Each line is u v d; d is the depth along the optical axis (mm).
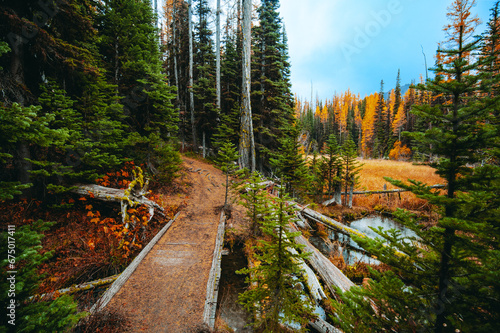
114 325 4578
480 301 2582
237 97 25859
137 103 12375
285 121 19719
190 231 9328
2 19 6117
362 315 3199
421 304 2838
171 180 13320
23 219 6996
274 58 19469
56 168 7910
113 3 12023
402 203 16438
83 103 9250
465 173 2750
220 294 6625
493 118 2590
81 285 5832
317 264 8078
